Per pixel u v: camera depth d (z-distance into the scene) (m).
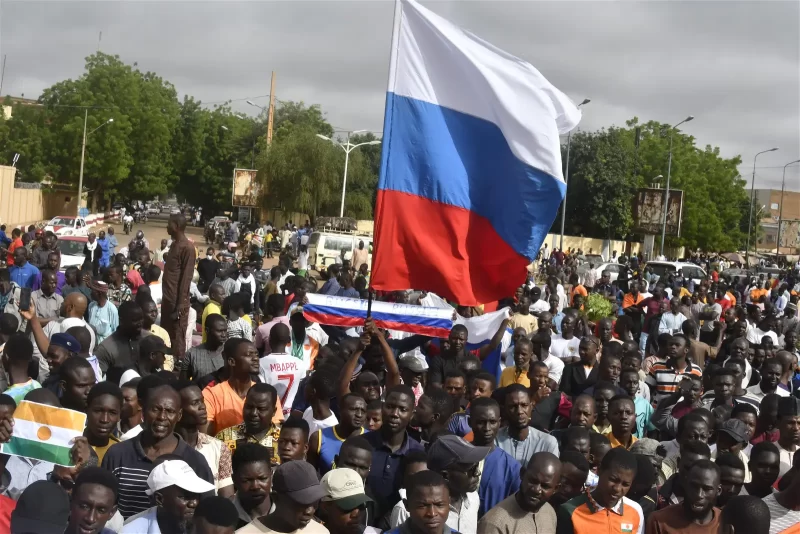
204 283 17.16
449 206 7.41
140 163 75.44
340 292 16.27
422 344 9.89
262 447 5.28
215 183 87.06
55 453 4.85
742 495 5.31
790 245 101.44
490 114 7.40
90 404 5.77
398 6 7.39
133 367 8.27
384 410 6.26
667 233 55.47
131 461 5.46
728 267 63.44
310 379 7.52
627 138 72.94
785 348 16.12
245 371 7.04
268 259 46.03
